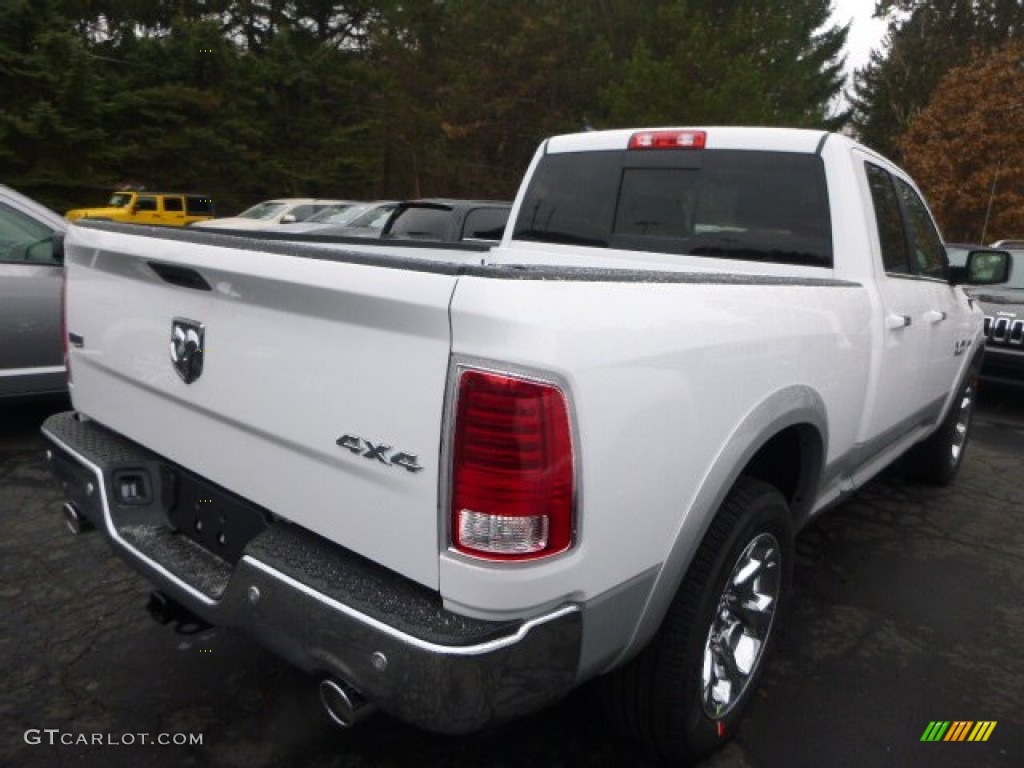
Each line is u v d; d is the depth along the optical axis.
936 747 2.60
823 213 3.19
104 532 2.41
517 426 1.57
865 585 3.75
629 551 1.85
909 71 42.00
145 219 22.84
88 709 2.60
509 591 1.63
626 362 1.74
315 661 1.80
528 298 1.58
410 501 1.70
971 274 4.32
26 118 22.55
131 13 29.00
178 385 2.25
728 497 2.29
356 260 1.72
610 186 3.77
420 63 31.83
